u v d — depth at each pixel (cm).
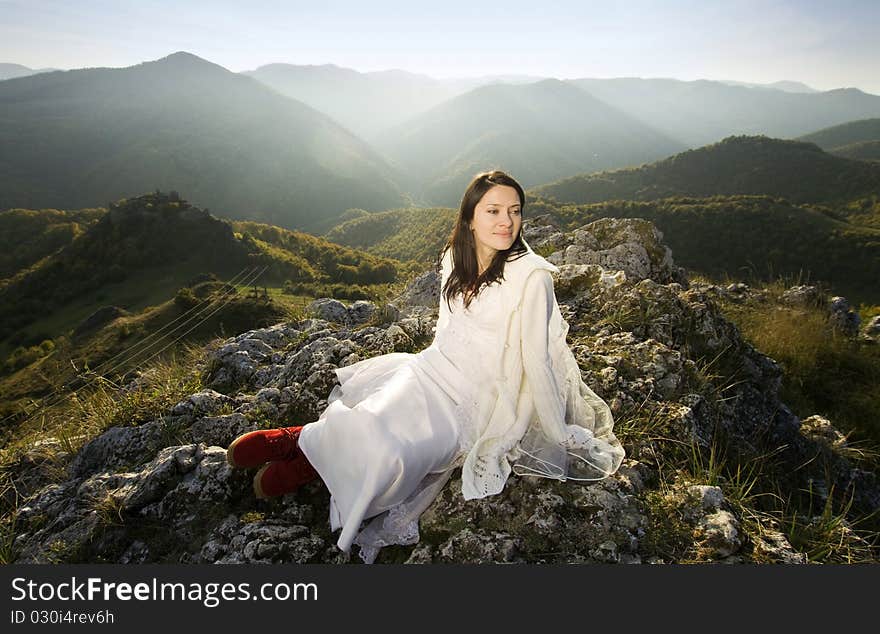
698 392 359
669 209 9288
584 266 552
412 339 441
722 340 462
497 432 252
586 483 257
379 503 229
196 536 270
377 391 255
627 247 666
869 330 753
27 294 8544
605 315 466
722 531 232
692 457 292
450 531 246
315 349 430
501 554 229
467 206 247
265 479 257
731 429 366
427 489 252
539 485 255
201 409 373
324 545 252
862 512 349
